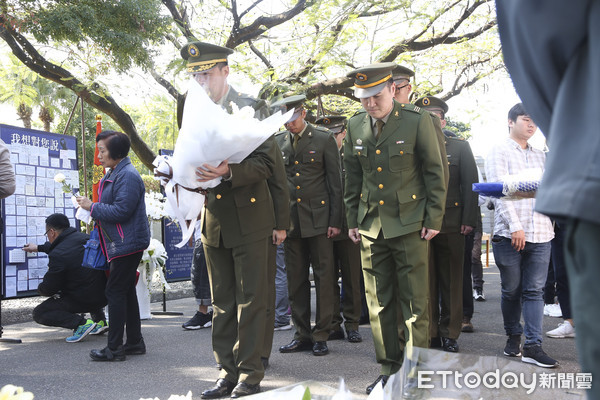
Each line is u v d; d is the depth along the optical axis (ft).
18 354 18.04
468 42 41.22
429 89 39.68
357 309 19.62
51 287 19.76
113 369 15.96
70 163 26.55
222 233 13.09
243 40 35.99
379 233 13.21
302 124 18.21
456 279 17.43
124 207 16.43
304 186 17.85
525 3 3.03
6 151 16.20
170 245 31.58
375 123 13.55
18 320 25.53
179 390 13.88
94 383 14.48
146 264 25.07
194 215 12.88
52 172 25.71
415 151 13.21
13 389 4.42
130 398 13.16
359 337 19.35
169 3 35.24
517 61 3.27
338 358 16.87
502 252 15.80
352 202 14.15
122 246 16.65
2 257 23.61
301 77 35.86
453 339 17.39
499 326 21.57
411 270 12.89
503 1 3.33
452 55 41.60
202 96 11.11
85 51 31.42
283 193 13.85
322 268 17.61
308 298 18.06
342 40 34.68
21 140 24.50
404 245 12.95
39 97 57.11
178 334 21.36
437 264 17.74
